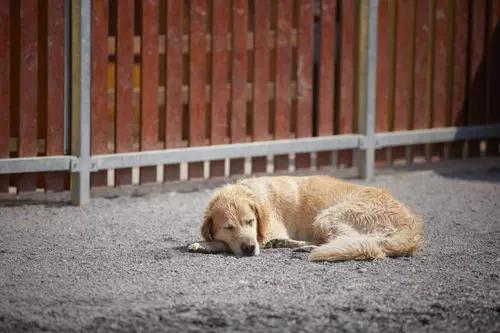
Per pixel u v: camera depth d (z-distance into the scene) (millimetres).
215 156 11797
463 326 7156
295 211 9344
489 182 12836
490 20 13617
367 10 12578
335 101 12898
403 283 8133
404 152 13336
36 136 11000
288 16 12141
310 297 7688
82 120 11016
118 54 11242
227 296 7688
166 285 7973
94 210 10859
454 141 13625
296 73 12375
